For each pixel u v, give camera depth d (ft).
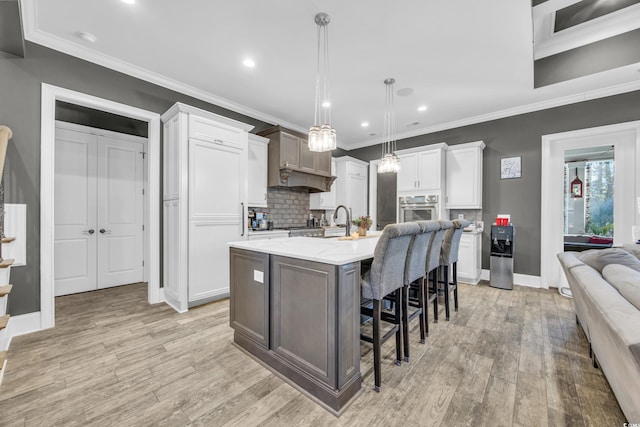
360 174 18.69
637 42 8.86
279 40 8.22
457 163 14.35
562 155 12.43
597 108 11.40
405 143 17.33
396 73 10.10
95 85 9.00
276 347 5.99
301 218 16.74
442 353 6.79
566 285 12.21
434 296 8.67
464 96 11.94
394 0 6.64
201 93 11.62
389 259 5.55
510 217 13.43
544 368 6.07
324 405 4.93
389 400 5.08
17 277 7.66
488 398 5.12
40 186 7.98
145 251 13.74
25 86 7.82
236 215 10.93
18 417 4.59
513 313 9.47
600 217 11.62
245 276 6.84
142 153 13.66
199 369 6.07
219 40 8.24
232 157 10.82
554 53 10.28
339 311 4.85
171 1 6.70
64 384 5.49
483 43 8.32
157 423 4.51
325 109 13.50
